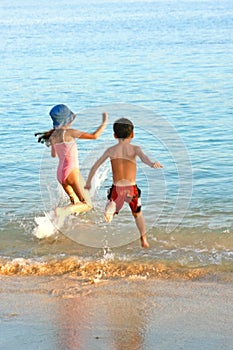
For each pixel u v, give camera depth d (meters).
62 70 39.41
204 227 12.30
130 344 7.54
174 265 10.44
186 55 44.62
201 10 101.00
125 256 10.82
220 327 7.97
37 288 9.47
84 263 10.53
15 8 142.12
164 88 31.39
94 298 9.02
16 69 40.81
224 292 9.16
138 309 8.59
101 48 51.34
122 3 141.00
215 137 20.53
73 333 7.87
